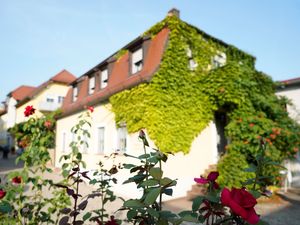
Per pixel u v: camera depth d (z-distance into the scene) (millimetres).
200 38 10039
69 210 2215
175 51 8828
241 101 8375
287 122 9156
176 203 7203
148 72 8312
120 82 10273
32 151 2740
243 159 7461
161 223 1321
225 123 10672
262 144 1665
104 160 10008
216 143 9719
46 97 28141
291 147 8516
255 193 1335
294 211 6305
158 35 9523
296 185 9891
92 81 13805
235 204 963
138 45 10062
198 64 9633
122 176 8773
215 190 1399
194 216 1298
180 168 8156
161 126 7770
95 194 2332
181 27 9344
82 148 12320
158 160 1527
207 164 9164
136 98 8320
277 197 7844
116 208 6426
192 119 8797
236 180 6965
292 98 10938
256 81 9125
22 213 2693
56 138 17141
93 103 11266
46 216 2822
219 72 8867
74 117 14352
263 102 8719
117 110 9289
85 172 2535
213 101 9141
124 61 11258
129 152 8383
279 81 10492
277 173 7820
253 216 951
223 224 1272
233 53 11070
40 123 2914
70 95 17094
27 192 7461
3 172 13797
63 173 2902
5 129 38094
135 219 1602
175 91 8469
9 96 38375
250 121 8062
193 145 8766
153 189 1293
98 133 11016
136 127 8148
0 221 2510
